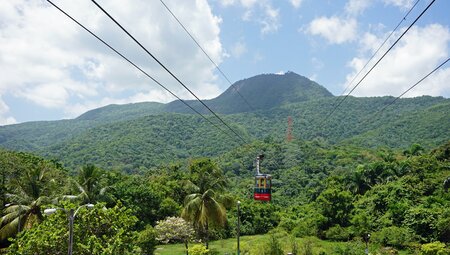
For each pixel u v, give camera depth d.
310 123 195.62
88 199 39.88
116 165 123.81
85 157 132.50
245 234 68.50
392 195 63.44
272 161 110.44
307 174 101.94
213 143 156.62
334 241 58.44
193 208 40.47
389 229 53.22
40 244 20.19
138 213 58.28
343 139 161.88
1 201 42.62
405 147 127.81
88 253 21.14
